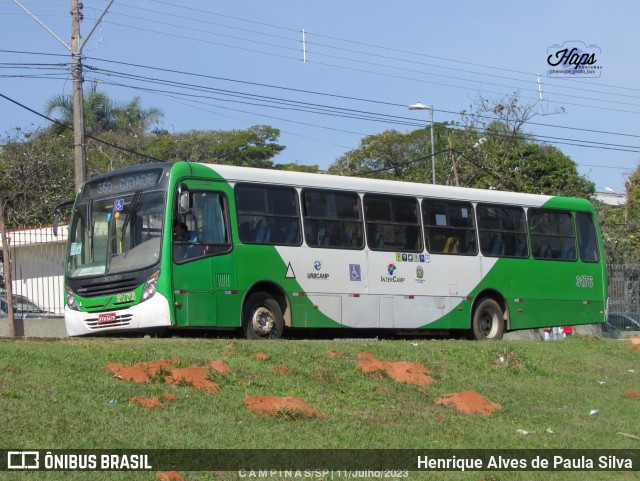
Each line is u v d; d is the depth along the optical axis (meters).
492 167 41.75
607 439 12.19
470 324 20.73
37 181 37.59
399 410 12.08
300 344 14.88
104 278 16.31
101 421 9.69
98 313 16.41
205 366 12.46
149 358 12.49
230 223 16.80
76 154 23.41
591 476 10.44
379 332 20.00
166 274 15.75
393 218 19.61
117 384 11.08
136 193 16.39
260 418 10.81
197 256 16.20
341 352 14.61
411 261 19.72
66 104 46.03
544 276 22.36
